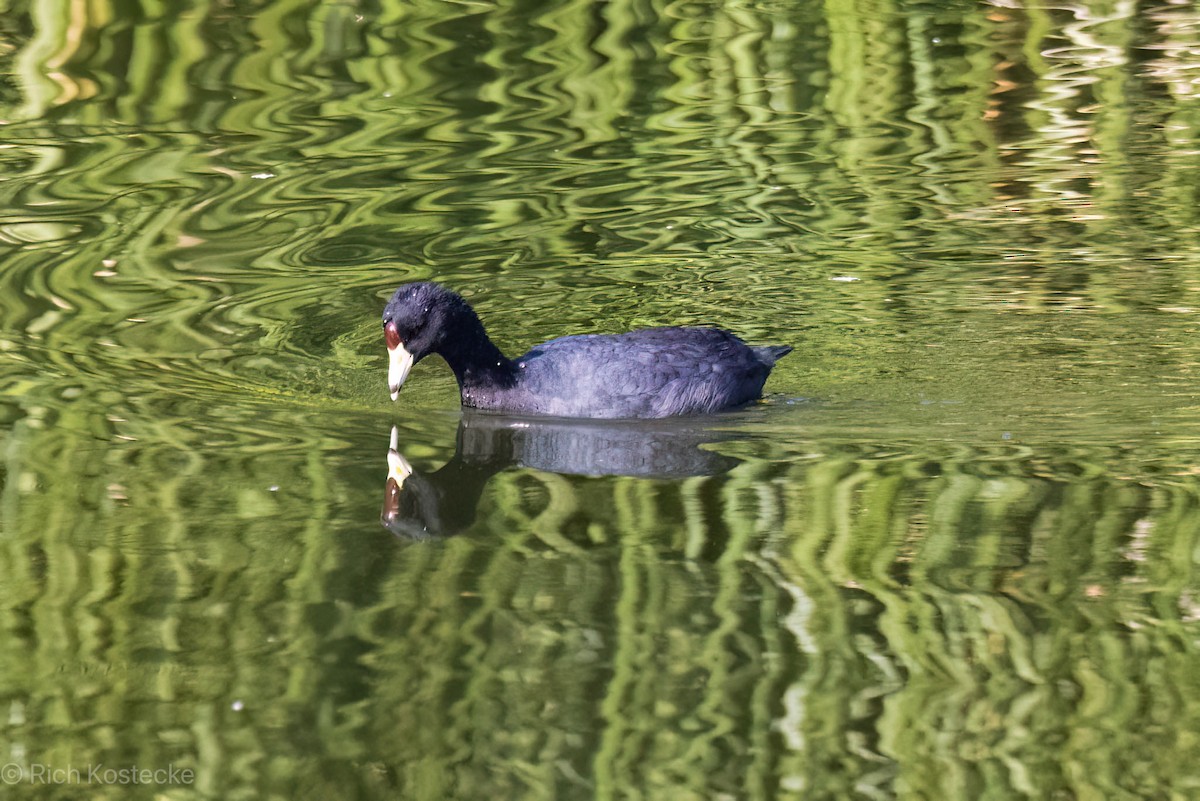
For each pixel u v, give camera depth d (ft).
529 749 24.75
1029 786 23.72
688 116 62.69
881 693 26.30
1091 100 63.87
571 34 69.82
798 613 28.86
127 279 48.16
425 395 42.45
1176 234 52.03
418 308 40.11
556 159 58.80
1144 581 29.86
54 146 57.88
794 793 23.76
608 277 50.37
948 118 62.54
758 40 69.82
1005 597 29.45
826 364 43.70
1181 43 69.36
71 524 32.19
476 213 54.54
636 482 35.45
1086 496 33.78
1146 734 25.12
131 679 26.50
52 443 36.73
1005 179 57.16
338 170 56.90
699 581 30.14
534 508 33.86
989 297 47.96
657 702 26.09
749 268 50.83
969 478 35.01
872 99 64.54
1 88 62.80
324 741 24.93
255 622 28.50
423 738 25.09
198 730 25.16
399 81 64.80
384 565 30.78
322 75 64.95
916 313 47.06
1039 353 43.65
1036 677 26.73
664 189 56.80
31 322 44.70
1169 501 33.37
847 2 73.67
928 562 30.86
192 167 56.70
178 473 35.22
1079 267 49.83
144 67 64.90
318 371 43.16
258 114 61.21
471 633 28.09
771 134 61.41
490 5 72.23
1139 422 38.34
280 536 31.94
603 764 24.39
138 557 30.73
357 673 26.73
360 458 36.86
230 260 50.16
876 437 38.04
